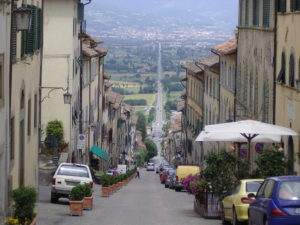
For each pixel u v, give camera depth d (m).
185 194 60.47
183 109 120.12
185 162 111.62
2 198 29.98
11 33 30.84
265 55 47.00
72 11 65.12
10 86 30.89
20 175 36.16
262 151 34.28
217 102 75.31
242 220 28.38
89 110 83.25
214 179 33.50
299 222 22.06
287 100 40.56
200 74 90.19
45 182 55.41
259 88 49.19
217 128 34.66
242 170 33.69
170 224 31.72
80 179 41.47
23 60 35.22
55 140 62.22
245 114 55.53
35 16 37.75
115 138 130.88
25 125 36.88
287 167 33.75
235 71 61.84
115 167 129.38
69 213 36.09
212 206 34.66
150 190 68.38
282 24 42.06
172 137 171.12
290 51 39.97
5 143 30.22
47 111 64.94
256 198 24.94
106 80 118.25
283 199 22.45
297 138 37.72
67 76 65.19
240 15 58.84
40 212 36.06
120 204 45.16
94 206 42.56
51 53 65.06
